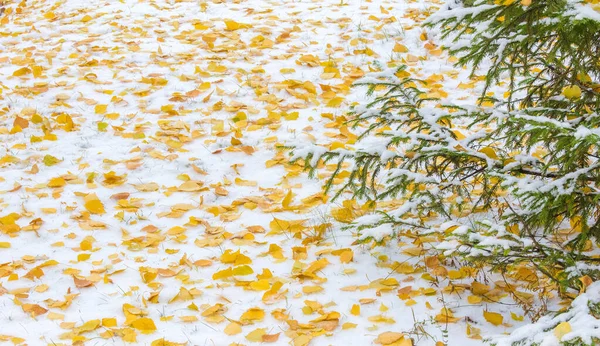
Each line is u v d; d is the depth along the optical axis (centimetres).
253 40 845
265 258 439
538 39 357
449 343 344
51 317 380
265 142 608
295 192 527
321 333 356
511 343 275
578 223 382
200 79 742
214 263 436
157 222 492
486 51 388
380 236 376
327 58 791
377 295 390
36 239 471
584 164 376
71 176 554
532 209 332
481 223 332
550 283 349
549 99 389
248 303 393
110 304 396
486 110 393
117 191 536
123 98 706
